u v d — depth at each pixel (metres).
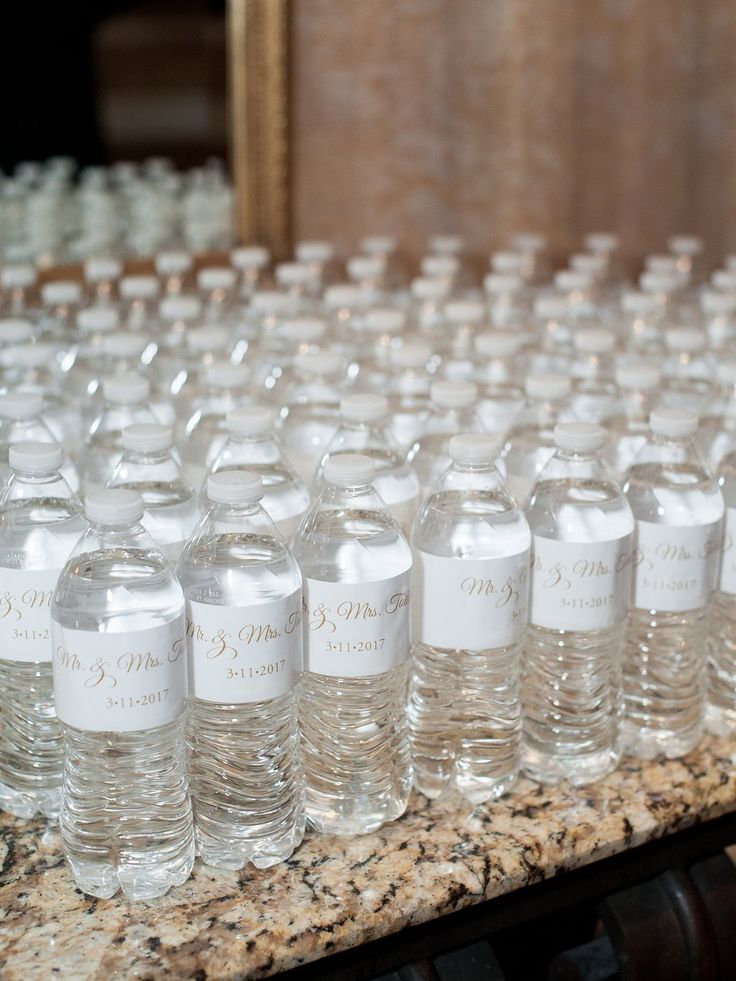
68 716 1.04
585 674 1.37
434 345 1.91
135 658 1.01
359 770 1.24
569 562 1.21
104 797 1.13
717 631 1.44
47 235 2.52
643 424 1.56
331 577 1.12
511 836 1.19
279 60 2.80
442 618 1.17
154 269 2.53
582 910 1.64
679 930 1.27
